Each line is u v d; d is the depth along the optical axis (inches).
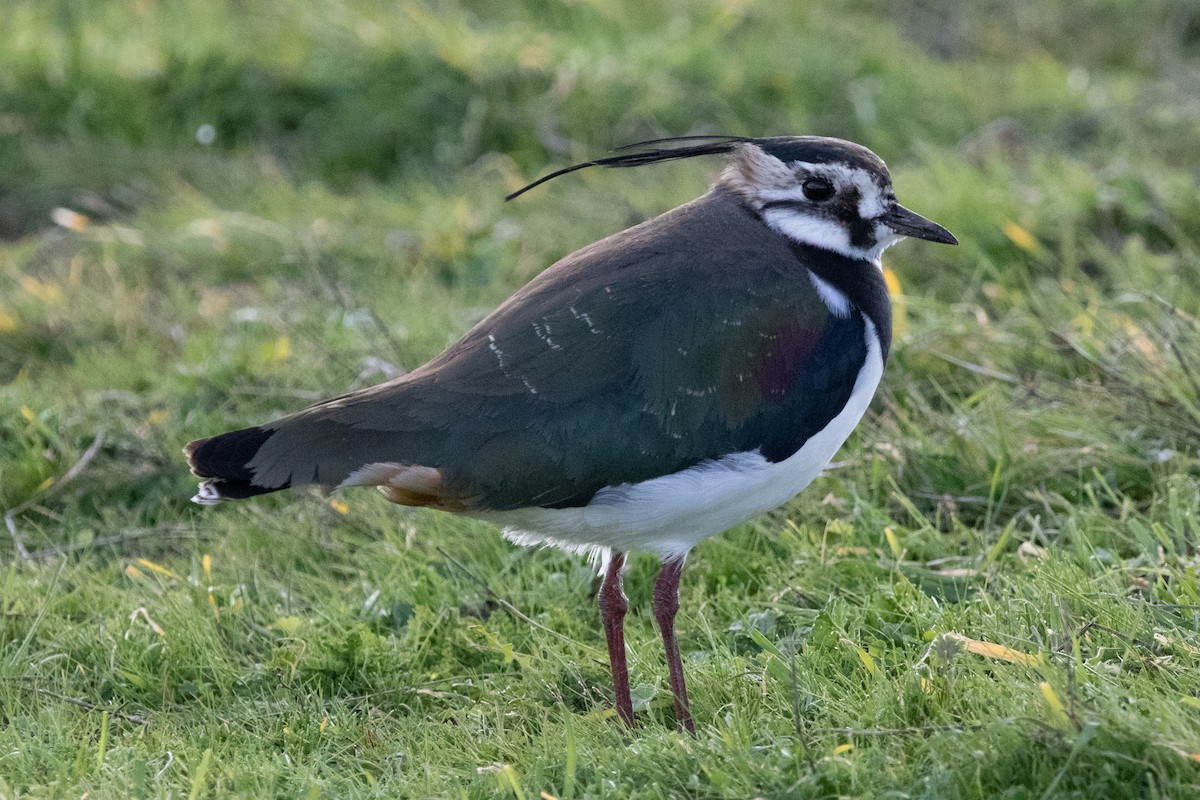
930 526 422.3
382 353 532.1
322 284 607.5
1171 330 486.9
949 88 777.6
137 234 663.1
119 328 586.6
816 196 370.0
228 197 704.4
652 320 343.6
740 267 354.3
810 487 449.7
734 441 344.8
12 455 504.1
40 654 398.0
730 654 377.1
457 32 784.9
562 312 343.6
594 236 633.0
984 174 655.8
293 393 518.0
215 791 328.5
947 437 463.5
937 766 299.6
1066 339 488.1
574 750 322.0
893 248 591.5
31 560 449.4
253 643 405.4
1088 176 621.0
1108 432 454.6
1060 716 301.0
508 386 337.1
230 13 824.3
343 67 770.2
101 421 513.0
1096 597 365.4
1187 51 853.2
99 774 333.1
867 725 324.2
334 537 458.3
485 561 437.4
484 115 741.9
